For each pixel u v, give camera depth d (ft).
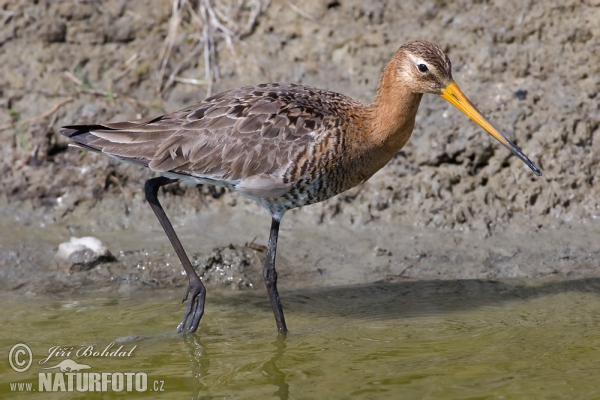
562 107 49.26
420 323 38.88
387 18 53.36
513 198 48.08
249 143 38.45
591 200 47.78
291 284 43.55
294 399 32.71
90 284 43.70
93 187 49.32
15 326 39.22
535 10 52.24
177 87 52.19
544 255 45.03
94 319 40.04
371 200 48.42
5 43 52.90
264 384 34.04
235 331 39.01
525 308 40.04
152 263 45.16
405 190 48.49
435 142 48.91
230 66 52.70
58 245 46.50
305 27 53.47
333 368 35.12
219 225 48.32
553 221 47.37
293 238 47.24
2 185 49.26
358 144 39.11
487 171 48.70
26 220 48.26
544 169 48.34
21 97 51.49
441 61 38.93
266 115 38.70
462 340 37.06
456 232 47.26
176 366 35.76
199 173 38.96
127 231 47.93
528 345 36.35
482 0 52.90
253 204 49.34
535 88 50.08
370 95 50.67
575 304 40.27
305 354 36.40
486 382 33.37
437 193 48.24
